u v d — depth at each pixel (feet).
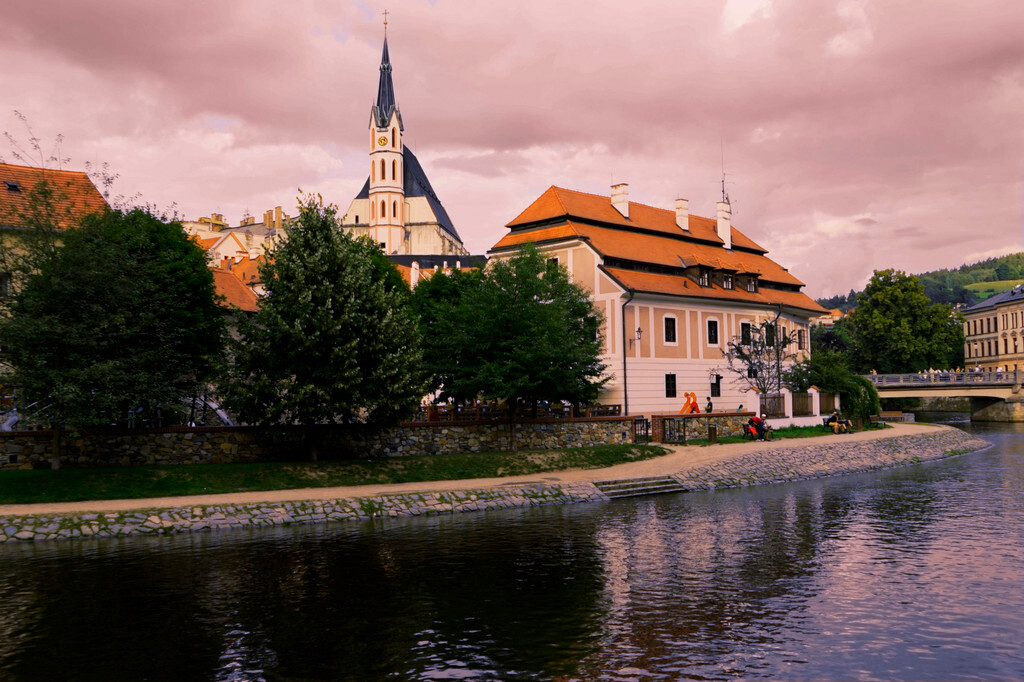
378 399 112.06
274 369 110.52
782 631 55.57
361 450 122.72
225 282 187.93
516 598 63.05
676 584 67.31
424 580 67.97
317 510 95.20
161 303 110.22
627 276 174.09
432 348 136.87
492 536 86.33
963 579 68.74
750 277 209.46
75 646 52.13
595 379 162.71
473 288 143.23
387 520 95.61
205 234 528.22
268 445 115.65
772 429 170.71
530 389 134.00
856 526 92.63
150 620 57.11
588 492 113.70
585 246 176.14
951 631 55.52
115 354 100.99
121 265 102.37
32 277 98.63
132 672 47.93
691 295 182.60
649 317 176.45
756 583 67.67
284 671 48.32
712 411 179.22
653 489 119.44
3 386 104.78
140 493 96.99
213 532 87.20
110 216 106.01
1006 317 399.65
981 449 193.36
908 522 94.84
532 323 132.36
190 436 109.60
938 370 331.16
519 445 138.62
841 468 149.18
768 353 191.52
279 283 112.16
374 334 113.60
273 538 84.38
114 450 104.63
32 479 94.58
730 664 49.55
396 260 529.86
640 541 84.12
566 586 66.49
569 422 145.07
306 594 63.62
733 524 94.07
